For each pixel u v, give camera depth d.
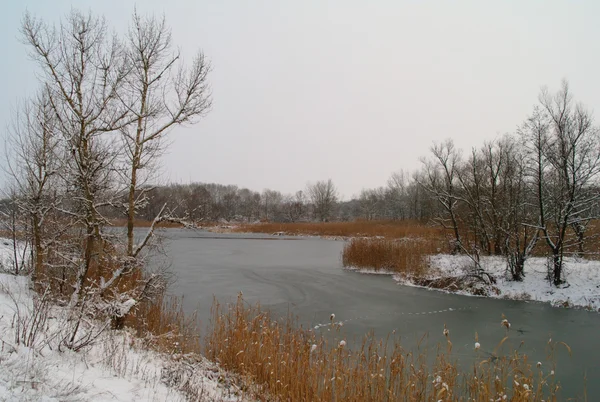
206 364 8.02
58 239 10.31
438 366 7.55
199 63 9.93
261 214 90.00
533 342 11.42
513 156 21.25
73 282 10.17
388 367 8.31
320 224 55.19
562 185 17.56
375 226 47.19
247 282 19.61
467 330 12.49
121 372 5.70
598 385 8.62
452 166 24.88
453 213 25.39
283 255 30.83
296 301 15.95
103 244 9.51
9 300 7.44
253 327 9.16
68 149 8.66
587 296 15.62
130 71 9.23
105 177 9.28
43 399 3.85
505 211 21.89
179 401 5.22
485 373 8.58
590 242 19.53
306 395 6.42
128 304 8.10
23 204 10.07
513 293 17.02
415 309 14.99
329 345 10.30
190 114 10.05
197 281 19.62
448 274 19.86
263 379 7.52
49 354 5.28
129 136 9.35
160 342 8.16
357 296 17.03
